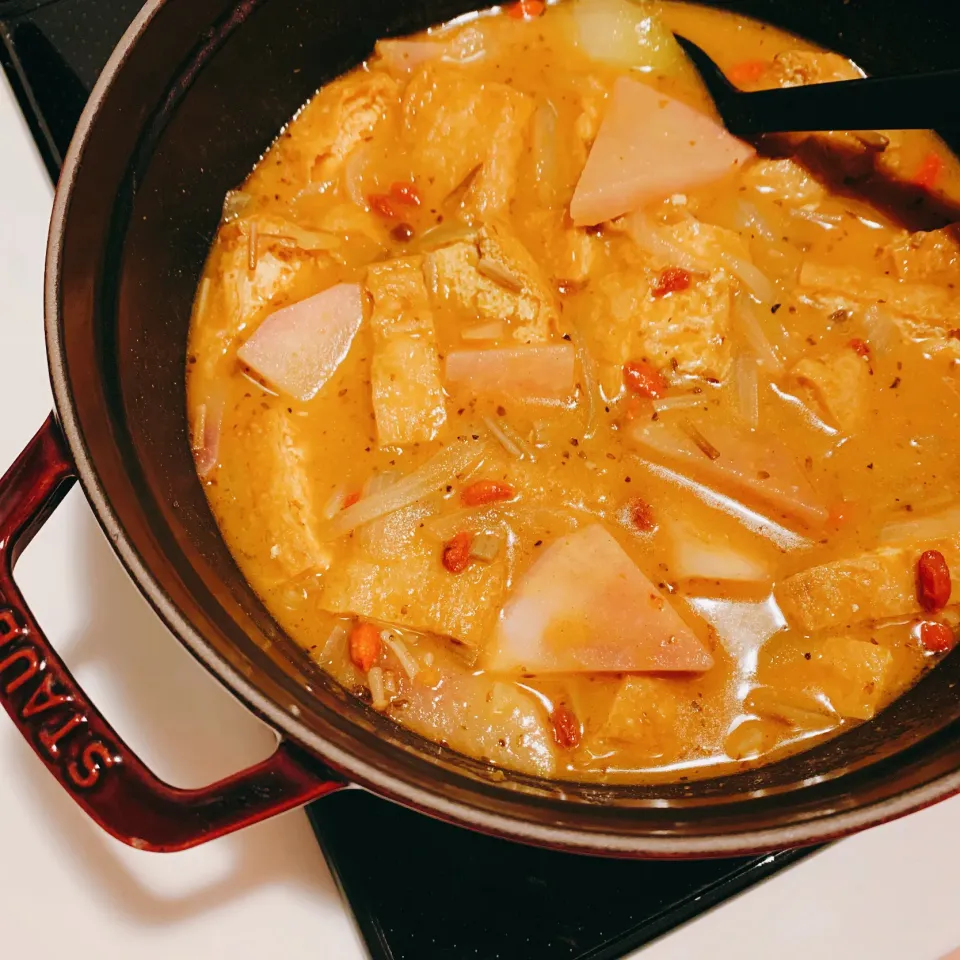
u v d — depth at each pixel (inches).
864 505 15.7
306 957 14.9
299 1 16.2
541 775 14.7
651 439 15.8
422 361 15.9
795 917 15.0
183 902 15.0
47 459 13.2
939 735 13.7
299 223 16.9
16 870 15.1
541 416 16.0
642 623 15.0
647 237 16.5
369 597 15.2
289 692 13.5
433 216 17.0
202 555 14.5
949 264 16.7
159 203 15.4
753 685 15.1
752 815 13.4
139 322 15.0
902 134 17.4
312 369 16.2
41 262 17.2
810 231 17.1
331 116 17.2
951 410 16.1
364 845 14.9
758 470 15.6
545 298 16.2
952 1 16.7
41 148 17.4
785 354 16.4
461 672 15.1
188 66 15.3
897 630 15.4
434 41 17.9
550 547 15.3
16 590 13.0
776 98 16.8
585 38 17.9
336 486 15.8
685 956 14.9
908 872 15.2
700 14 18.0
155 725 15.5
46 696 12.9
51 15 17.6
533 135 17.3
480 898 14.8
